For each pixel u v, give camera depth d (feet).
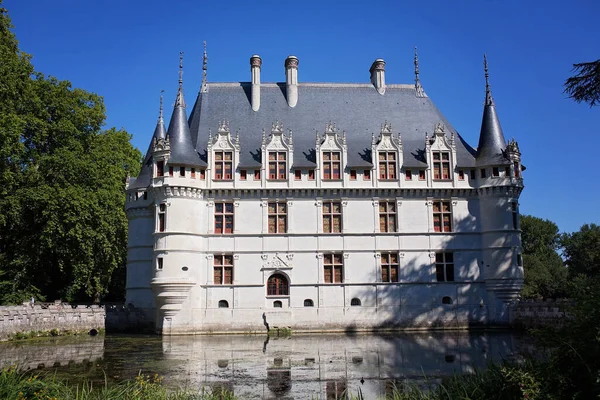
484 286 169.07
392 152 174.40
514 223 170.71
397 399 56.59
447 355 104.68
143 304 176.45
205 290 163.02
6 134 146.61
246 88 191.31
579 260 292.61
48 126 168.25
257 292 164.04
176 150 165.37
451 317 166.71
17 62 159.02
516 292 166.61
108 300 257.14
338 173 171.63
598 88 78.13
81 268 170.60
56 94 173.88
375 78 197.36
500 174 171.01
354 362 97.81
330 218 169.78
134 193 184.24
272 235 166.61
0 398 47.67
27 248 175.73
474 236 171.83
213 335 156.76
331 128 173.78
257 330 161.58
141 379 60.13
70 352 113.29
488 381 52.19
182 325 158.30
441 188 172.14
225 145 170.50
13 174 157.79
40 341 136.56
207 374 85.71
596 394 43.34
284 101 188.75
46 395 51.08
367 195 171.12
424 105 194.08
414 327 165.17
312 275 166.09
